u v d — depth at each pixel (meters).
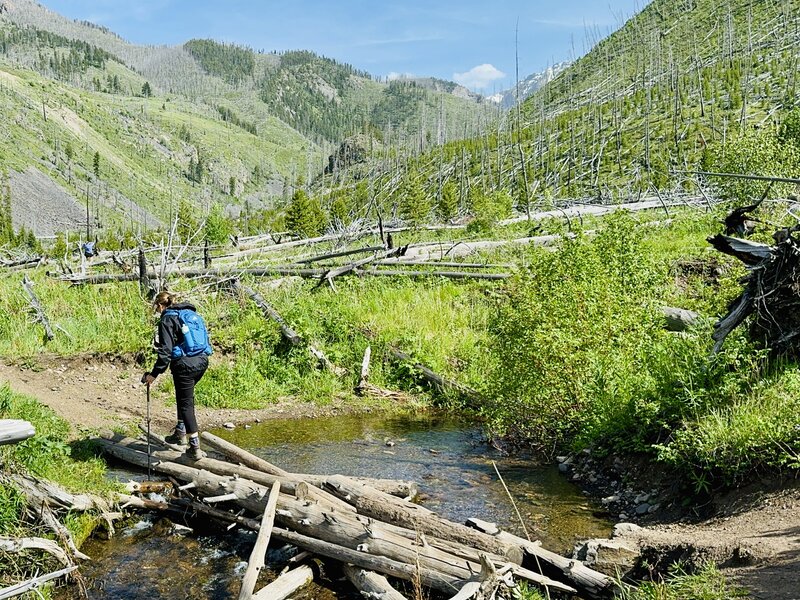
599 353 9.45
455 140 170.38
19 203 160.00
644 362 9.23
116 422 10.27
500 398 10.23
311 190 195.75
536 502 7.74
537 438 9.88
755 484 6.50
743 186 19.52
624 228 10.52
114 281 17.88
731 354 7.82
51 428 9.02
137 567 6.37
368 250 20.00
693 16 176.88
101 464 8.28
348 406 12.20
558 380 9.38
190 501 7.49
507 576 5.43
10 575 5.73
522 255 17.75
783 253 8.05
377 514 6.70
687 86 125.25
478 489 8.17
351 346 14.12
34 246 67.94
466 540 6.08
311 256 21.44
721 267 15.35
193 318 8.20
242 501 7.09
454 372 13.23
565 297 9.64
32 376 12.11
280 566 6.40
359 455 9.55
